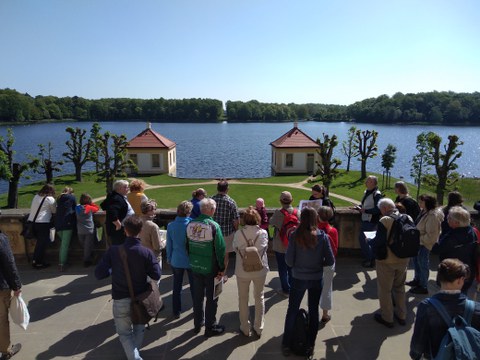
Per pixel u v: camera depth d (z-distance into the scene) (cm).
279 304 685
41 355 538
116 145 3809
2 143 3253
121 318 486
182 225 625
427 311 352
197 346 557
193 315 648
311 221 526
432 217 679
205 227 560
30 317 641
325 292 616
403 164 8588
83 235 840
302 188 3853
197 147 11431
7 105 19888
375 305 679
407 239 565
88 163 7600
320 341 570
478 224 927
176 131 18850
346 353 539
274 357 531
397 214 588
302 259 529
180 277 634
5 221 866
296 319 528
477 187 4050
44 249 839
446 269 357
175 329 604
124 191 745
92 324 619
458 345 319
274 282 779
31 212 824
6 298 527
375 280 781
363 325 615
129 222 494
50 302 692
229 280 785
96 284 767
